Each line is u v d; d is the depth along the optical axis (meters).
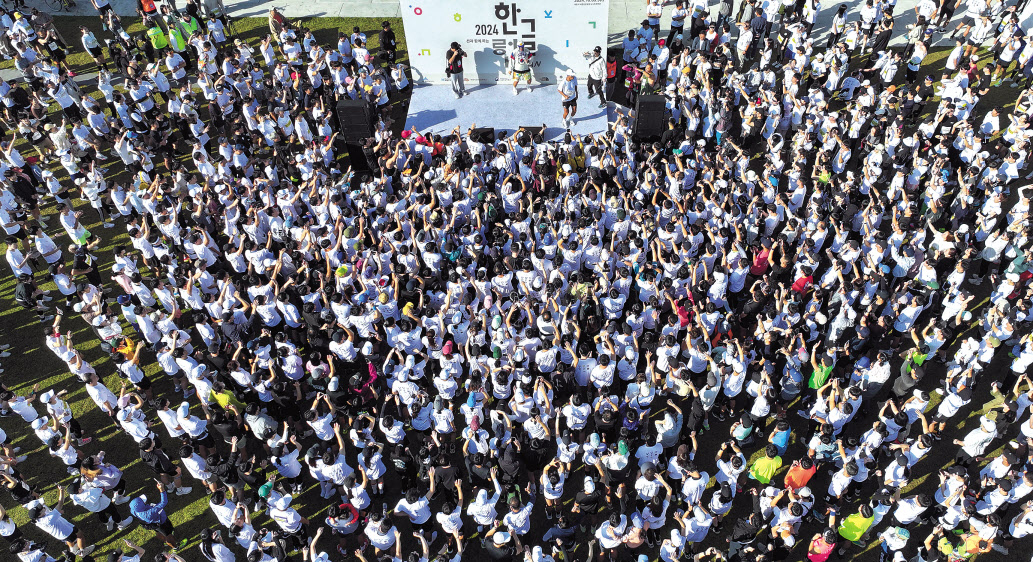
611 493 13.05
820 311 16.23
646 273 15.62
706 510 12.27
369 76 22.86
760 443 14.90
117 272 16.58
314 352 14.34
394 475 14.70
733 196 18.11
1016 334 15.67
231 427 13.64
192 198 19.66
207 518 14.09
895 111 21.53
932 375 16.06
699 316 14.99
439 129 23.38
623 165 19.45
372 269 16.12
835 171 20.06
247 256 16.80
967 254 16.88
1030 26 25.45
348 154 23.16
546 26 23.45
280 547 11.82
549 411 13.75
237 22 28.77
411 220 18.06
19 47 24.84
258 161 20.12
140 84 22.50
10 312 18.34
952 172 20.00
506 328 14.62
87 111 22.75
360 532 13.47
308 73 23.78
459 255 16.89
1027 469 13.05
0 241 20.11
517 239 17.61
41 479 14.89
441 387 14.28
